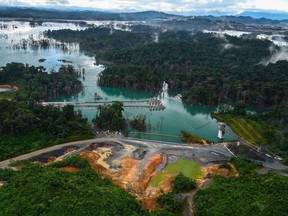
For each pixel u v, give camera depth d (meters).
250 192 87.31
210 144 140.88
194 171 117.31
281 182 91.75
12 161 114.94
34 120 135.50
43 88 194.25
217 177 103.75
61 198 79.88
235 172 113.94
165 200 89.94
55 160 118.44
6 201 80.50
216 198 86.56
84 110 178.38
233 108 194.12
